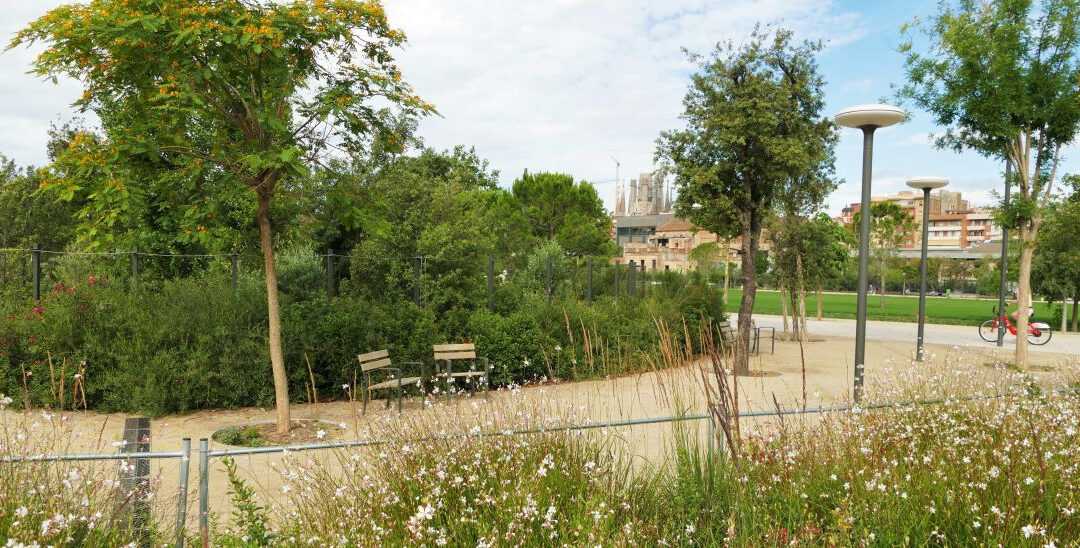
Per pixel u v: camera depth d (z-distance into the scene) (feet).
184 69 20.36
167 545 11.34
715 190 40.37
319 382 31.37
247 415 27.94
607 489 12.35
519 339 36.06
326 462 14.32
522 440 13.52
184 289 32.22
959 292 216.54
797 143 37.91
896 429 15.55
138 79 21.03
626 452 15.17
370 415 26.86
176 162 21.93
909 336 67.56
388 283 42.93
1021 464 12.42
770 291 202.28
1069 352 53.57
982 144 43.88
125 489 11.29
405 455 12.72
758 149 39.17
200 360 28.84
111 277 33.81
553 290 55.06
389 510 11.45
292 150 20.35
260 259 29.22
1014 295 136.98
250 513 11.87
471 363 34.24
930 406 17.20
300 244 42.91
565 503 11.71
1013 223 43.14
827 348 54.95
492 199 108.47
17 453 12.02
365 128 23.11
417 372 33.96
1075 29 40.06
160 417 27.48
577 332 38.50
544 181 140.77
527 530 10.45
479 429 13.57
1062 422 15.75
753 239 40.42
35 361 27.96
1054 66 41.78
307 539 10.52
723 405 12.29
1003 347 57.26
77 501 10.66
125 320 29.63
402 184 45.24
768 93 38.70
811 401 27.58
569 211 137.69
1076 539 10.11
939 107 43.91
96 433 22.91
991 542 9.81
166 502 13.37
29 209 64.44
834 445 13.88
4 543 8.98
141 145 20.67
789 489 11.99
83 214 21.07
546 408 16.12
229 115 22.93
